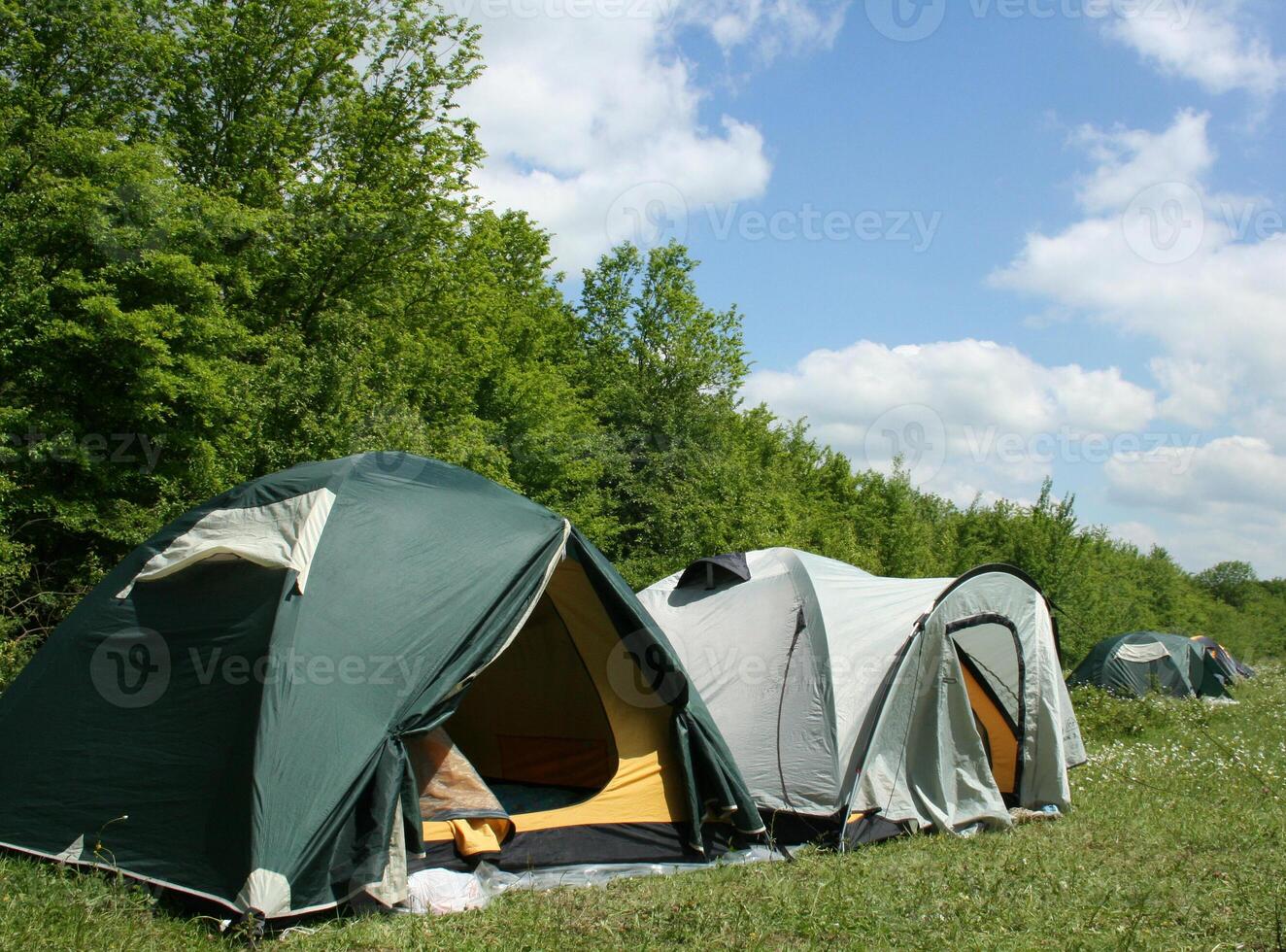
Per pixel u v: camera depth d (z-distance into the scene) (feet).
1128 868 22.50
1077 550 117.39
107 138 38.99
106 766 18.74
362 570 20.44
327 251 53.06
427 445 49.29
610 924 17.70
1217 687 77.56
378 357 52.08
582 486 66.13
